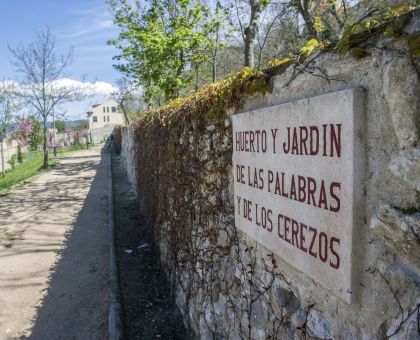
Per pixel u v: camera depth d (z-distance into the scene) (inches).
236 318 108.6
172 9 461.1
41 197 486.3
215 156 120.8
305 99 67.6
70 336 159.8
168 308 175.2
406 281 49.6
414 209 48.6
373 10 55.3
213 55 485.4
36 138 1337.4
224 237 116.3
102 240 288.5
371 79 54.5
